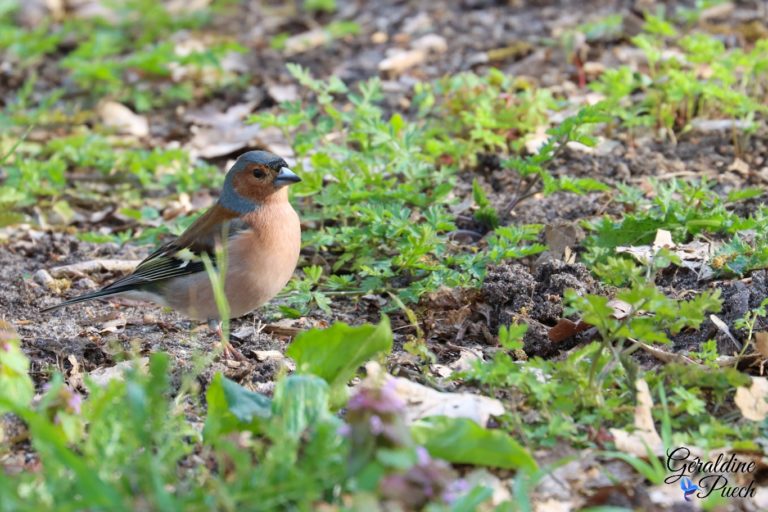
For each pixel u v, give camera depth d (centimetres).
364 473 655
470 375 866
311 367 843
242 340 1069
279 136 1616
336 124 1420
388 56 1869
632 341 959
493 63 1794
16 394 835
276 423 719
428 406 825
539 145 1442
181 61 1811
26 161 1520
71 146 1594
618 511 686
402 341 1041
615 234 1153
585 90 1641
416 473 640
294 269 1144
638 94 1612
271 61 1925
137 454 746
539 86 1666
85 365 1007
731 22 1844
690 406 809
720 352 948
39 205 1470
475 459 746
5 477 673
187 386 855
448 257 1146
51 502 670
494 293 1061
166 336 1088
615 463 784
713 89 1419
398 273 1157
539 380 865
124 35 2159
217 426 761
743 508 735
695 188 1188
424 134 1446
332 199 1262
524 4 2041
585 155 1442
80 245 1369
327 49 1953
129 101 1827
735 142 1415
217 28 2166
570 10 1981
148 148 1652
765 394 827
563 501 743
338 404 846
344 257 1204
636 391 834
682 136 1491
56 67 2009
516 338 878
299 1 2286
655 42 1590
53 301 1195
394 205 1212
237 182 1036
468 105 1521
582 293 1036
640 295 805
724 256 1083
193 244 1047
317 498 684
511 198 1355
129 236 1335
